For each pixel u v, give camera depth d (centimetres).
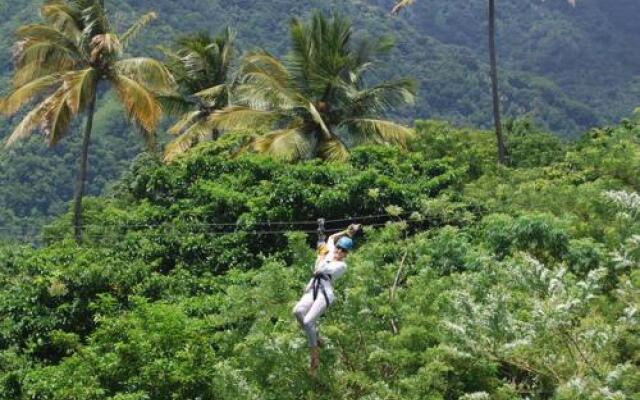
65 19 4269
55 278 3005
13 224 10238
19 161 11162
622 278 2139
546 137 5575
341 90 4894
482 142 5341
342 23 4997
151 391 2339
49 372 2517
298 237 2345
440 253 2858
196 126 5797
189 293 3284
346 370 2023
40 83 4222
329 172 3984
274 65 4969
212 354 2362
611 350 1941
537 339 1895
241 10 19412
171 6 17488
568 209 3331
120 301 3144
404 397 1908
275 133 4734
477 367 1984
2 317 3061
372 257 2459
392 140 4812
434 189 3972
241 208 3906
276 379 1991
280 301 2225
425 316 2116
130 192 5553
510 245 2909
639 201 2255
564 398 1762
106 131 12294
